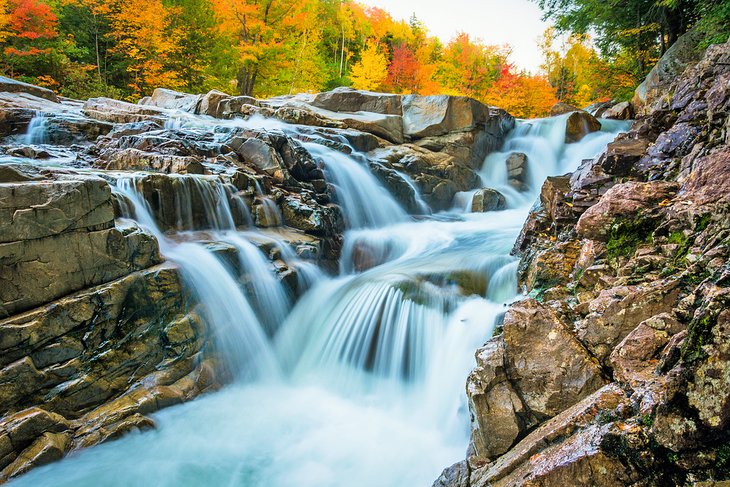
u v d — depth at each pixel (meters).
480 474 3.27
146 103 19.72
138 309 5.07
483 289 6.80
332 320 6.89
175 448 4.69
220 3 24.17
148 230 5.58
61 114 11.57
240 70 28.53
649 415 2.52
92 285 4.77
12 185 4.14
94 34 25.72
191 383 5.32
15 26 19.95
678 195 4.95
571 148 15.45
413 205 13.08
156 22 23.03
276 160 9.01
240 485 4.32
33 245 4.28
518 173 15.46
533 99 35.44
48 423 4.15
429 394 5.61
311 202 8.66
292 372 6.58
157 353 5.19
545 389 3.46
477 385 3.62
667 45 16.48
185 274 5.61
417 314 6.21
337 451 4.79
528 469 2.82
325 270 8.02
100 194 4.83
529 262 6.24
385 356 6.23
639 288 3.87
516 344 3.66
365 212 11.28
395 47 42.75
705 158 4.85
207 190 7.04
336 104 17.34
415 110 16.44
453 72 40.06
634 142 6.86
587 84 41.28
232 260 6.38
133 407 4.68
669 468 2.31
